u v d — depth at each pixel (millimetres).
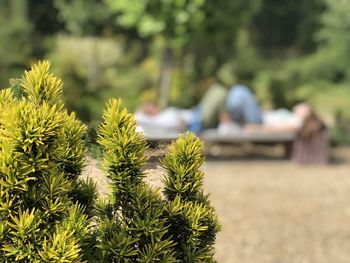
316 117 12789
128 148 2451
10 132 2121
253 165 12562
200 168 2846
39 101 2389
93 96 14422
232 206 8414
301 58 34938
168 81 19781
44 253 2127
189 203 2559
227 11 17375
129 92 19516
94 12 26484
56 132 2154
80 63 18672
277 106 19641
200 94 20969
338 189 9789
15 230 2154
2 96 2428
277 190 9641
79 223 2279
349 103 27141
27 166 2121
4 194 2131
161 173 2666
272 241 6742
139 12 17500
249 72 25125
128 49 26141
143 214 2443
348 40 30469
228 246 6508
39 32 28531
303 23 38000
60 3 27188
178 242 2531
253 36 36844
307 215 7945
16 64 17641
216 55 24500
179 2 17062
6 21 22031
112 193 2490
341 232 7152
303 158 12648
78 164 2520
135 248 2439
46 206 2184
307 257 6230
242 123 13711
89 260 2318
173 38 17641
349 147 15234
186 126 12742
